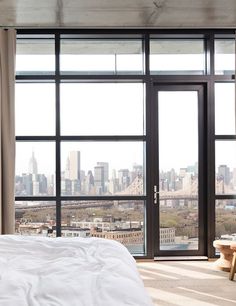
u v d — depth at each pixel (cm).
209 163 441
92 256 195
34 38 445
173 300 301
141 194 447
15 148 416
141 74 446
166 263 421
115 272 163
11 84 411
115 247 216
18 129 444
